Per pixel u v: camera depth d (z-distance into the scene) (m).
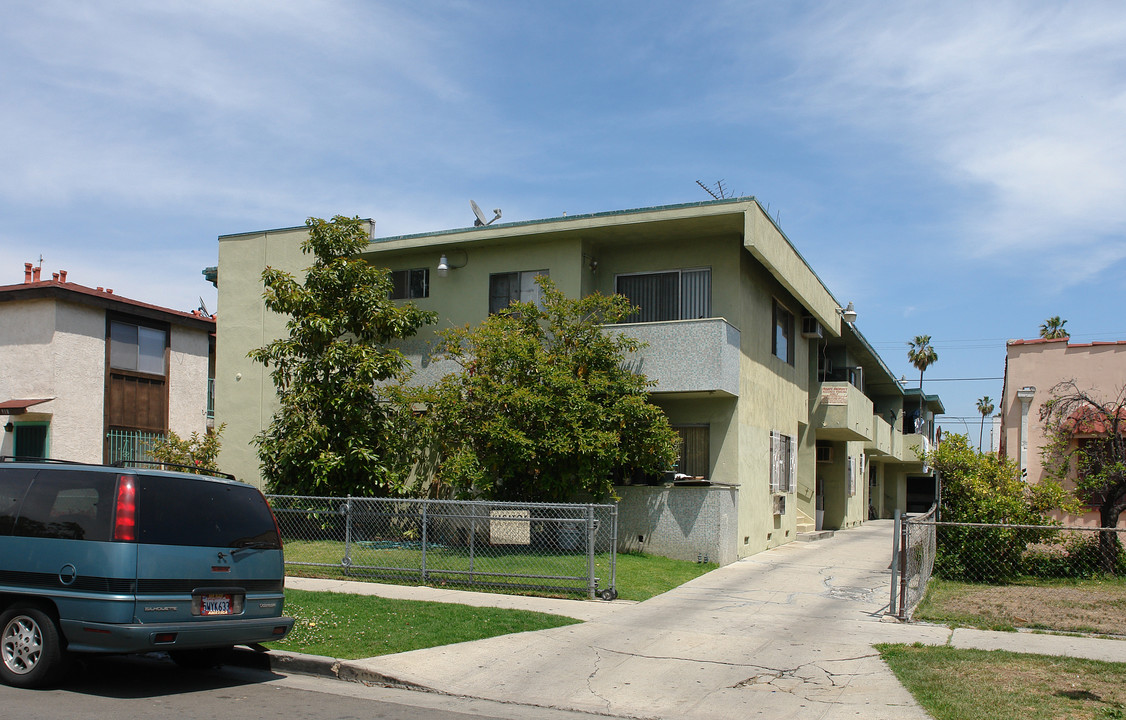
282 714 6.73
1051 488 14.55
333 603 10.82
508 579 12.52
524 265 17.61
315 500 14.91
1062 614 10.96
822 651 8.95
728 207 15.40
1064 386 17.22
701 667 8.35
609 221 16.30
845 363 26.83
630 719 7.02
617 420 14.66
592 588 11.73
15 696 7.00
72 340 21.11
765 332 18.81
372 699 7.38
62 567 7.27
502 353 14.95
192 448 19.77
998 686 7.52
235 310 20.05
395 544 13.46
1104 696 7.17
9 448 20.98
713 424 16.53
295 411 16.77
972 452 15.12
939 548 14.58
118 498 7.32
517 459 14.45
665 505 15.33
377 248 18.64
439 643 9.00
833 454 25.86
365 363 16.28
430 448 17.33
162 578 7.32
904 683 7.67
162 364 23.70
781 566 15.34
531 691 7.65
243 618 7.89
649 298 17.33
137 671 8.27
